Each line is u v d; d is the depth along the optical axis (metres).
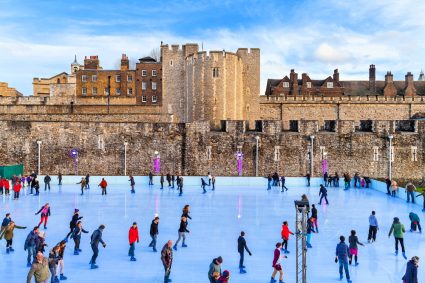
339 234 18.61
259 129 39.38
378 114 57.09
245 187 33.97
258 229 19.36
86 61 66.56
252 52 52.69
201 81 46.66
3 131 38.81
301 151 38.72
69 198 27.62
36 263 10.17
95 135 39.12
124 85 63.06
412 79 67.56
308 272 13.83
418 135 38.12
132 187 30.17
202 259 15.02
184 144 39.19
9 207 24.19
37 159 38.97
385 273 13.72
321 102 56.78
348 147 38.50
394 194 29.09
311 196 29.12
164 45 52.84
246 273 13.63
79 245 16.59
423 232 19.06
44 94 74.06
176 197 28.31
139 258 15.10
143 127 39.22
